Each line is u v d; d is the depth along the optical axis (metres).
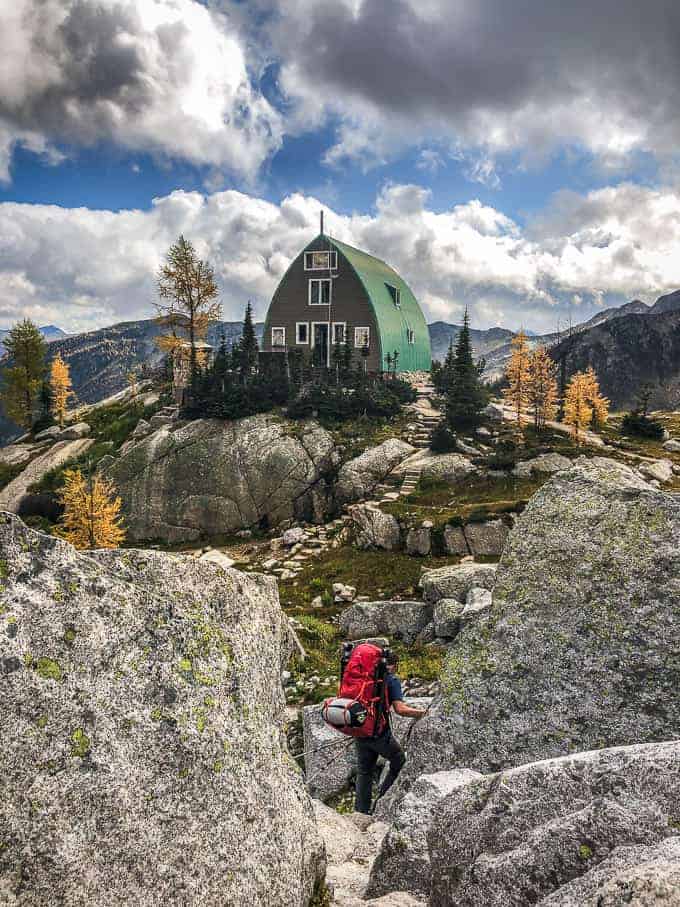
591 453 30.50
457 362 42.59
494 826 2.87
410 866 3.68
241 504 32.81
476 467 29.31
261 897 2.34
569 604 5.30
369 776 6.26
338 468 32.59
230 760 2.47
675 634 4.75
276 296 52.03
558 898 2.13
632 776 2.66
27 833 1.71
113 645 2.21
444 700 5.49
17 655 1.91
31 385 57.00
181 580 2.74
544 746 4.85
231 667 2.72
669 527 5.22
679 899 1.67
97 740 1.99
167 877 1.99
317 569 24.48
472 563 21.61
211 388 38.00
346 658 6.09
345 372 41.97
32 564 2.12
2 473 42.66
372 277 52.28
